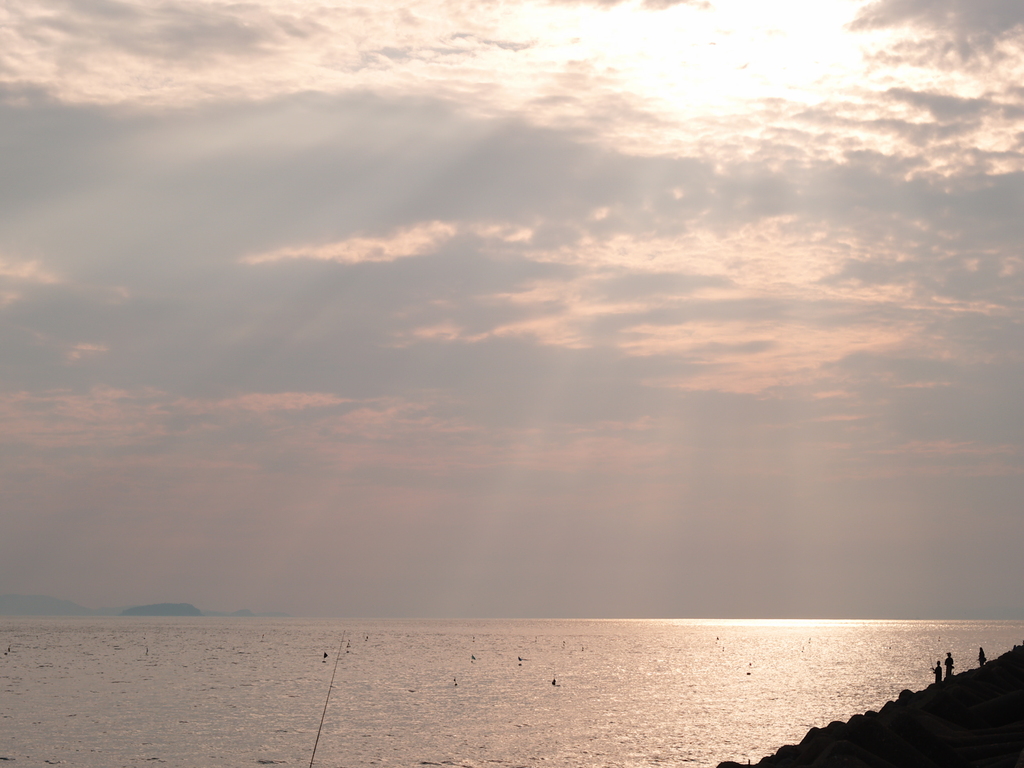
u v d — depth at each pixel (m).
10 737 70.94
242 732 74.19
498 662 174.75
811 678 136.00
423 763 61.34
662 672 151.00
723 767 33.50
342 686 118.50
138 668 146.25
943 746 21.16
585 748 67.56
